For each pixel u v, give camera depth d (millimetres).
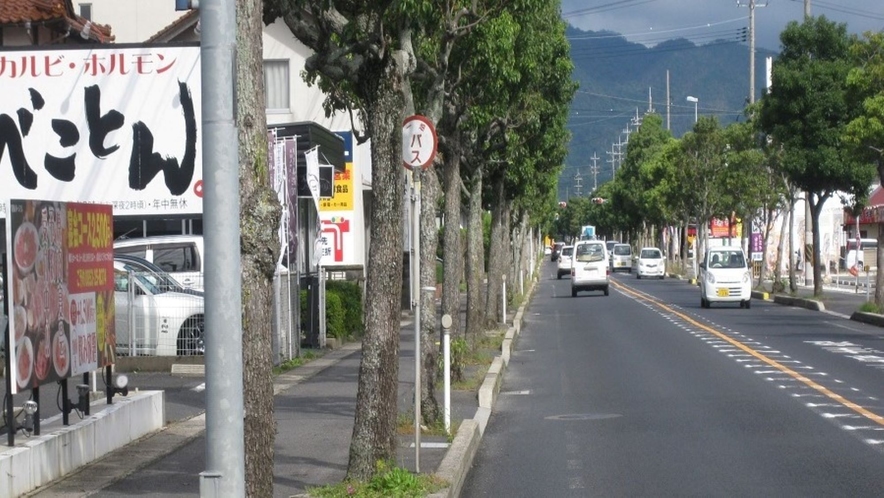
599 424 15102
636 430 14516
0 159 17828
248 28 7301
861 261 64375
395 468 9914
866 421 14828
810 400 16875
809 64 39781
